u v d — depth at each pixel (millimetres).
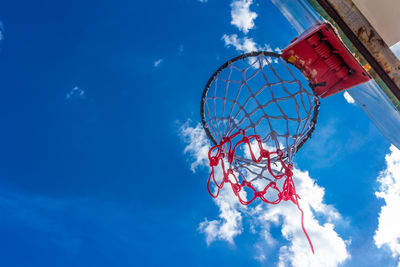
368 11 1679
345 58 1761
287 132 2396
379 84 1599
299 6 1609
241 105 2521
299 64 2023
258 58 2473
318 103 2152
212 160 2467
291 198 2221
